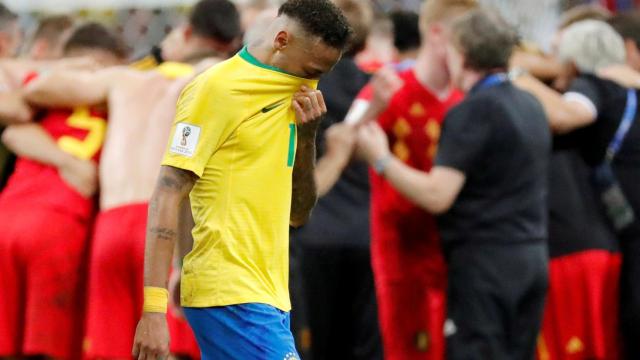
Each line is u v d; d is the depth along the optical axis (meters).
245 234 14.29
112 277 22.56
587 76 23.30
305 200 15.66
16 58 29.08
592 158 23.34
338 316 23.06
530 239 20.72
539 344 23.41
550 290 23.31
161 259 13.87
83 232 23.45
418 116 22.28
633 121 23.09
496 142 20.44
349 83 22.42
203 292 14.34
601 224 23.41
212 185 14.23
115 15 32.06
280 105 14.38
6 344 23.08
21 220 23.06
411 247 22.45
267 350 14.30
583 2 31.19
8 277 23.08
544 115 21.17
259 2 27.08
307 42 14.18
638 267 23.34
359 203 22.95
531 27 30.52
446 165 20.53
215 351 14.49
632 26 24.95
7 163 24.52
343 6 22.80
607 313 23.48
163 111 22.88
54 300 23.09
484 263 20.53
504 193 20.61
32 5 32.84
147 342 13.78
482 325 20.41
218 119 14.01
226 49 23.64
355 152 21.02
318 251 22.67
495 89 20.62
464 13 21.80
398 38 25.28
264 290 14.43
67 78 23.31
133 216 22.56
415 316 22.53
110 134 23.12
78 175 23.36
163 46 24.56
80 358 23.53
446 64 22.14
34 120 24.03
